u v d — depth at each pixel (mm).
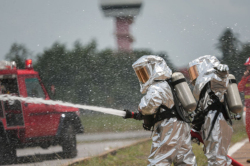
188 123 14828
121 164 20609
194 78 15703
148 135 32312
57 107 25219
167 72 14430
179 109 14469
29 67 26391
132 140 29750
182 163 14688
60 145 25094
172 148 14328
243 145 24984
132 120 42312
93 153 23188
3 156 23188
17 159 23625
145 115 14656
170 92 14328
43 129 24766
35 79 26125
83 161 21109
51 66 70125
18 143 24172
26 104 24469
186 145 14680
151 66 14328
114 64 67688
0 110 23812
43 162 22766
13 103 24156
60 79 65062
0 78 24594
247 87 22703
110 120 41906
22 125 24219
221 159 14914
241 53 54719
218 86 14914
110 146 26766
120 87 61000
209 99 15102
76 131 25297
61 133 24938
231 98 15359
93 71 66375
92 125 39281
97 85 62094
